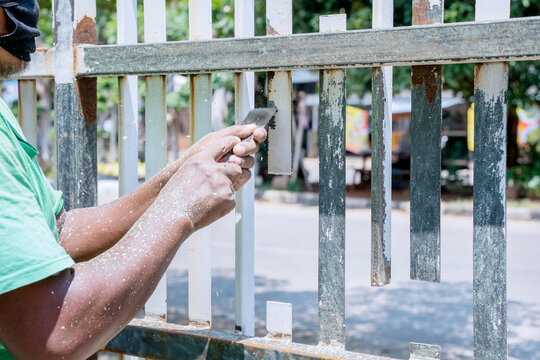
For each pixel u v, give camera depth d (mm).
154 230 1042
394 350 4266
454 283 6133
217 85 12156
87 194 1783
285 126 1573
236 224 1671
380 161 1434
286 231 9445
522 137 16438
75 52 1712
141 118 14445
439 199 1373
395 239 8664
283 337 1567
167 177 1411
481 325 1337
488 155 1312
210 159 1172
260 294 5652
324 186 1498
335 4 11297
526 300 5523
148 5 1679
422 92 1375
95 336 969
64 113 1748
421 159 1389
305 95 15852
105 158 18953
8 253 907
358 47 1359
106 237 1419
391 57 1330
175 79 11719
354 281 6254
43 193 1146
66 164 1765
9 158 958
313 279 6227
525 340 4465
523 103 11852
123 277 988
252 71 1528
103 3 7539
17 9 1137
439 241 1380
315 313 5043
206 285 1700
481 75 1310
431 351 1420
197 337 1585
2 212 918
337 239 1488
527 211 10891
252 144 1330
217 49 1518
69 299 945
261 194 13961
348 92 12234
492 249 1317
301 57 1422
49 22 9289
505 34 1226
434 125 1366
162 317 1750
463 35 1259
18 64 1219
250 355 1521
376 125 1425
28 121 1946
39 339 931
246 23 1576
